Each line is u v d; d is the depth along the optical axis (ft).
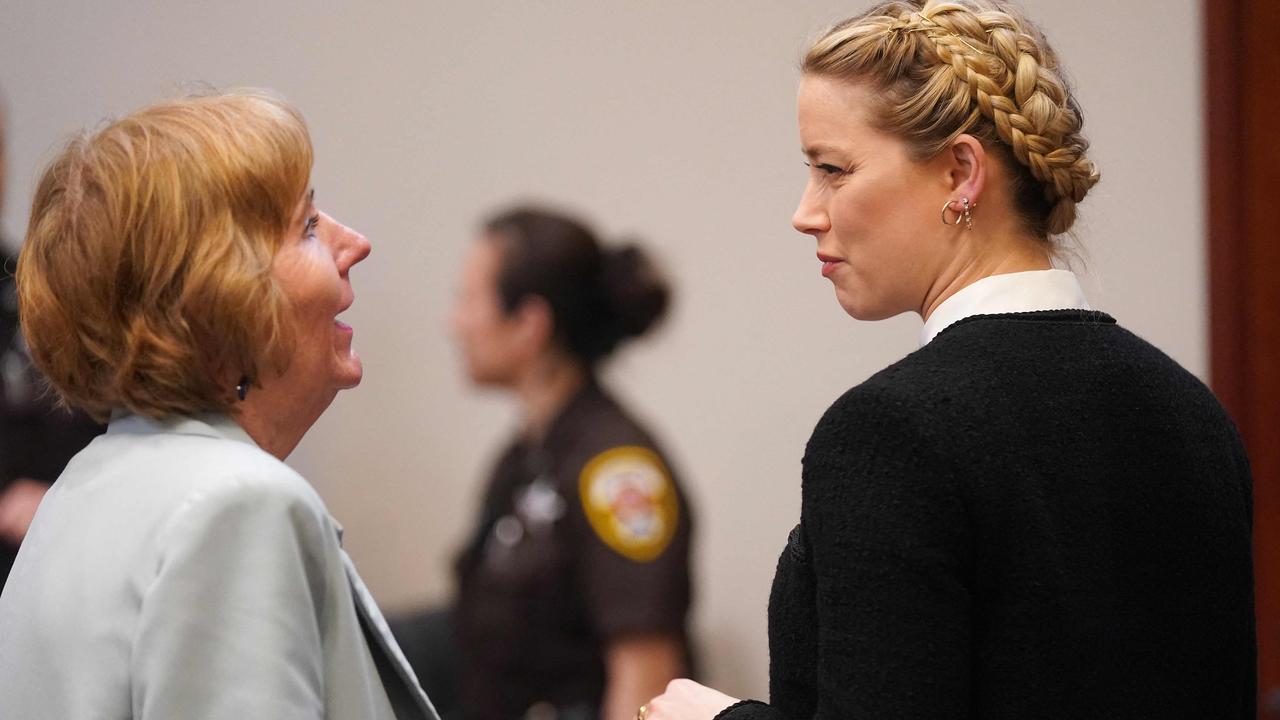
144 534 9.61
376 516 30.86
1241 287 27.17
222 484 9.62
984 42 9.77
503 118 30.32
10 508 23.52
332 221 11.22
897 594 8.63
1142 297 27.48
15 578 10.50
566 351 28.60
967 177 9.72
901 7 10.18
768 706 10.11
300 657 9.57
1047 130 9.67
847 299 10.23
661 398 29.27
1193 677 9.58
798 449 29.04
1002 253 9.87
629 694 26.11
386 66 30.86
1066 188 9.80
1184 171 27.30
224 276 9.81
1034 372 9.25
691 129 29.45
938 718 8.56
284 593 9.54
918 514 8.69
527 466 27.81
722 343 29.35
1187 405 9.83
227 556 9.47
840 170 9.98
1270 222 27.04
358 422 30.91
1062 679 8.91
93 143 10.30
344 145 31.12
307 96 31.24
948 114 9.60
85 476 10.38
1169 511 9.41
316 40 31.14
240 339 9.93
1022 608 8.86
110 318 9.97
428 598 30.55
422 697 11.21
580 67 29.94
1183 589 9.47
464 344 29.40
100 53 31.99
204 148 10.05
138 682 9.27
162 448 10.11
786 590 9.81
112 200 9.91
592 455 27.45
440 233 30.55
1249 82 26.96
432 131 30.66
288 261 10.38
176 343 9.88
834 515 8.87
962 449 8.79
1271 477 27.30
